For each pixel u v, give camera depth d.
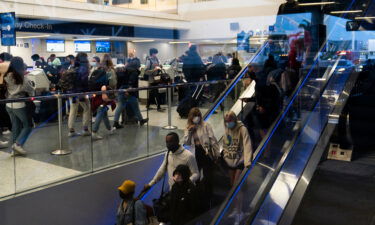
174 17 11.95
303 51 6.78
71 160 5.37
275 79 6.39
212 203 5.01
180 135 6.79
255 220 4.17
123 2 10.82
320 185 4.61
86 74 6.93
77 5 9.80
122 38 10.76
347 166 5.22
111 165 5.92
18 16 8.62
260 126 6.14
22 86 5.28
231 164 5.28
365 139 6.02
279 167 4.57
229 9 12.17
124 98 6.05
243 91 6.61
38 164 4.97
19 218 4.69
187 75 8.46
